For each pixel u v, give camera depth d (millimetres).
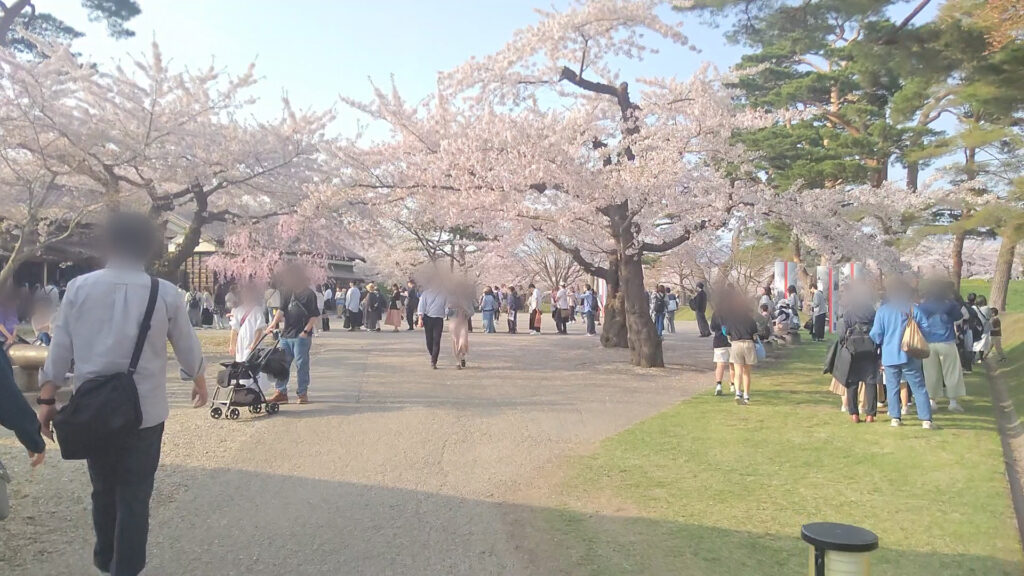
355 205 16922
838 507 5699
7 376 3291
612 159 14555
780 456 7301
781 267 26312
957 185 25203
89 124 15164
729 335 10562
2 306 9750
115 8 17078
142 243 3787
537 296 25953
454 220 14961
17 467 6535
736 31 10797
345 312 28188
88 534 4945
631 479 6484
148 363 3684
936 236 28234
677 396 11180
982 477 6484
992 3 9078
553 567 4527
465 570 4469
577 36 14219
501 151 13203
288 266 9922
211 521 5277
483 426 8641
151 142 15930
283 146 18125
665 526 5266
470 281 14586
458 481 6383
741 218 14273
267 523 5254
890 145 23453
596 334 25969
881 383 10258
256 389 8852
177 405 9805
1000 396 11953
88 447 3520
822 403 10430
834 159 22969
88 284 3639
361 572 4414
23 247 14992
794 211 14102
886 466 6895
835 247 15094
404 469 6738
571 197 14266
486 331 26891
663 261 25406
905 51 9820
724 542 4953
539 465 6957
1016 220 16438
